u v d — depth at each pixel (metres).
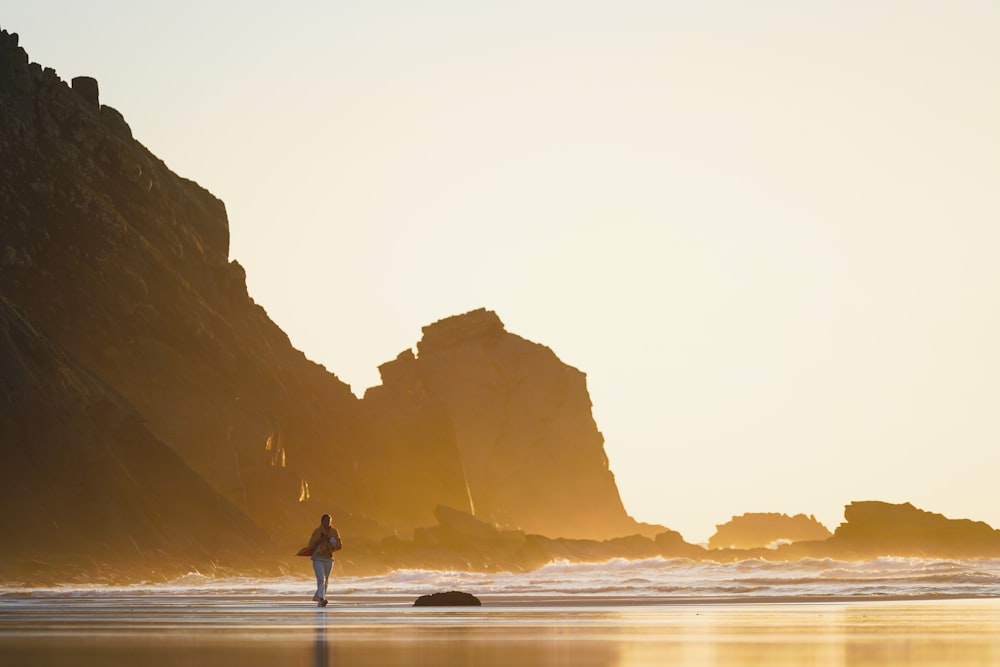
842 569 120.81
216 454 162.88
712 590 79.06
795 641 26.36
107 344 161.25
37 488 130.12
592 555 196.50
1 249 158.12
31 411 134.62
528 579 111.88
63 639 26.69
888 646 24.88
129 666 19.84
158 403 161.88
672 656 22.50
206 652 22.84
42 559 121.19
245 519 146.25
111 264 167.75
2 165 163.38
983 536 179.62
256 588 96.38
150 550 132.25
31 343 141.50
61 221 165.75
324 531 49.22
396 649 23.81
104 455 136.38
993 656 22.44
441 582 108.50
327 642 25.69
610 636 28.02
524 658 21.91
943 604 51.66
